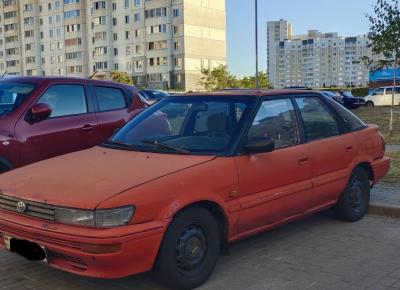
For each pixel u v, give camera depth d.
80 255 3.77
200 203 4.30
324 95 6.14
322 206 5.73
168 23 88.88
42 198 3.99
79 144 7.00
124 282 4.48
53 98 6.91
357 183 6.25
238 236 4.69
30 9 107.31
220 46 94.25
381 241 5.55
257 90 5.49
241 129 4.83
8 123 6.33
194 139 4.90
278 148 5.14
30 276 4.67
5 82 7.11
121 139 5.29
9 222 4.13
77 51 101.56
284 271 4.71
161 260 4.02
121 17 94.81
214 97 5.36
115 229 3.75
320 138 5.71
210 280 4.50
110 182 4.05
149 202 3.91
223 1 94.19
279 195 5.00
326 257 5.07
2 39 113.75
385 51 15.20
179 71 88.50
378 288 4.29
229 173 4.52
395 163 9.76
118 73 85.25
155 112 5.53
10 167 6.26
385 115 26.84
